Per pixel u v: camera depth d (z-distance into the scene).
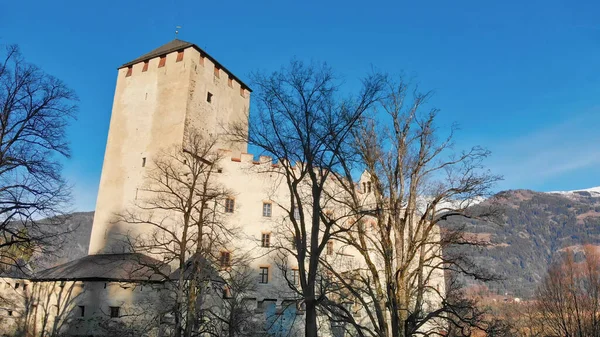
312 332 18.02
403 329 20.94
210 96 52.62
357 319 40.41
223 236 44.97
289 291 43.84
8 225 28.41
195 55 51.09
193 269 32.12
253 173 48.41
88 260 44.81
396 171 24.52
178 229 44.16
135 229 45.84
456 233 24.02
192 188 34.56
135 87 53.09
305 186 47.78
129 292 39.56
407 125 24.98
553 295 54.81
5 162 28.59
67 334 39.75
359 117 21.31
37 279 43.91
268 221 47.03
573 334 51.59
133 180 48.25
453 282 25.28
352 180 23.39
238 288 36.25
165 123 48.97
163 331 35.81
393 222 24.05
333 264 43.88
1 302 43.84
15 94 29.59
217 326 36.56
